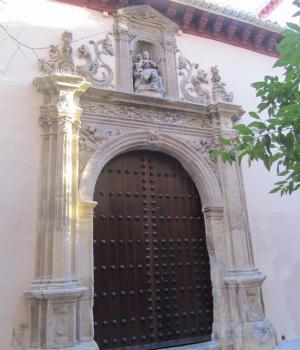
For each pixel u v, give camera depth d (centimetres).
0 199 579
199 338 685
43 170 618
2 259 557
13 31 674
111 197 695
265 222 801
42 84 647
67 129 625
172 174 772
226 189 750
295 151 366
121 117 712
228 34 916
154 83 773
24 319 545
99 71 731
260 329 656
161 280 692
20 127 626
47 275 557
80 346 542
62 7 738
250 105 886
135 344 634
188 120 782
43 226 589
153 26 833
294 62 333
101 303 627
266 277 742
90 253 607
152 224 718
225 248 724
